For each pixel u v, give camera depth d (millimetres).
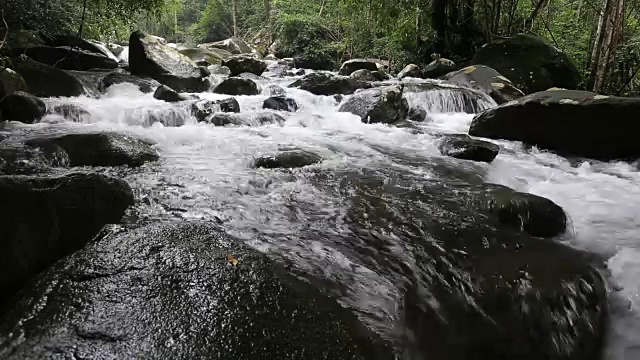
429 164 5449
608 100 5930
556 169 5723
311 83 11242
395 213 3777
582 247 3395
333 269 2863
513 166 5703
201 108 7707
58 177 3127
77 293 2164
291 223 3547
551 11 14805
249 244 3127
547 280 2773
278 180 4562
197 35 35531
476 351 2332
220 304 2201
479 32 14125
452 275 2834
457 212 3809
